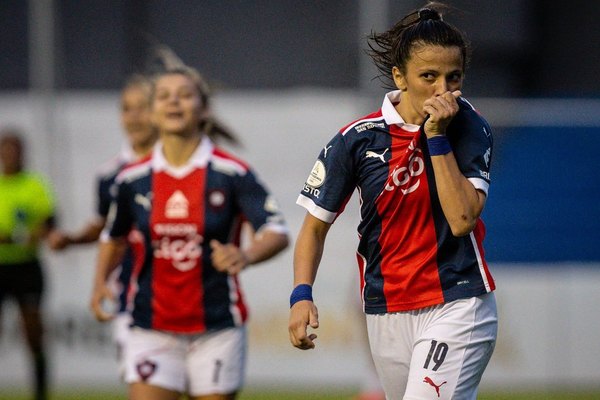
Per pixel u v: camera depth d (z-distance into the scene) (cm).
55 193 3347
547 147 3347
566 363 3284
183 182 1784
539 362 3278
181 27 4278
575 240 3328
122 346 2172
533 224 3334
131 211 1844
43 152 3359
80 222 3350
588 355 3281
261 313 3275
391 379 1390
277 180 3291
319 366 3250
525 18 4456
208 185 1786
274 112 3291
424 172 1298
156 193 1788
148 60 4244
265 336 3275
